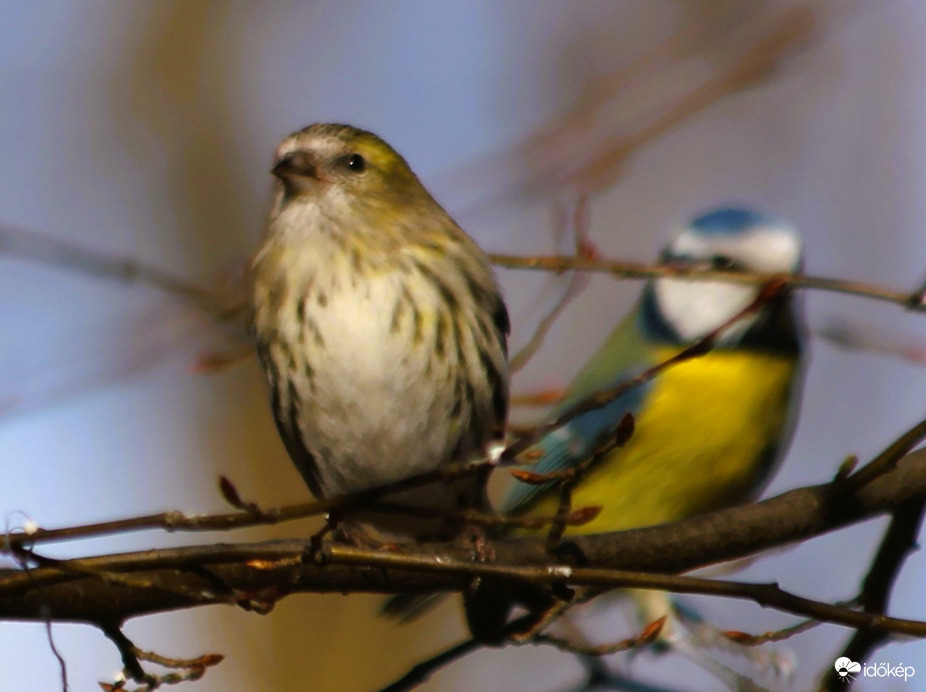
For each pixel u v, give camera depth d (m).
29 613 7.59
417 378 9.73
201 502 16.67
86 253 10.82
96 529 6.84
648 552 8.42
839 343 10.62
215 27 19.20
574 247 11.34
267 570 7.71
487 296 10.11
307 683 15.40
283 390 9.94
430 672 8.55
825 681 8.38
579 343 15.84
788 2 15.16
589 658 9.75
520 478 7.43
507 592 8.38
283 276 9.91
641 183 16.89
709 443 11.47
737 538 8.50
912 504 8.42
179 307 11.75
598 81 14.77
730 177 16.80
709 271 9.67
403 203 10.11
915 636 7.27
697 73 13.55
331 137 10.19
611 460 11.52
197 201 18.77
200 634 15.52
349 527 9.55
